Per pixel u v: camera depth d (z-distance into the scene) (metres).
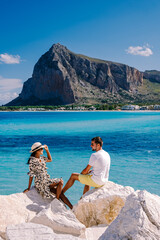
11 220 3.78
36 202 4.63
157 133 23.39
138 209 3.06
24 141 18.95
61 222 3.76
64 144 16.92
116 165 10.52
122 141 18.12
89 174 4.95
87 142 17.88
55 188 5.06
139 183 8.03
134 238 2.80
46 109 180.00
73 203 6.36
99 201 4.43
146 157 12.20
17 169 9.99
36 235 3.03
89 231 3.95
